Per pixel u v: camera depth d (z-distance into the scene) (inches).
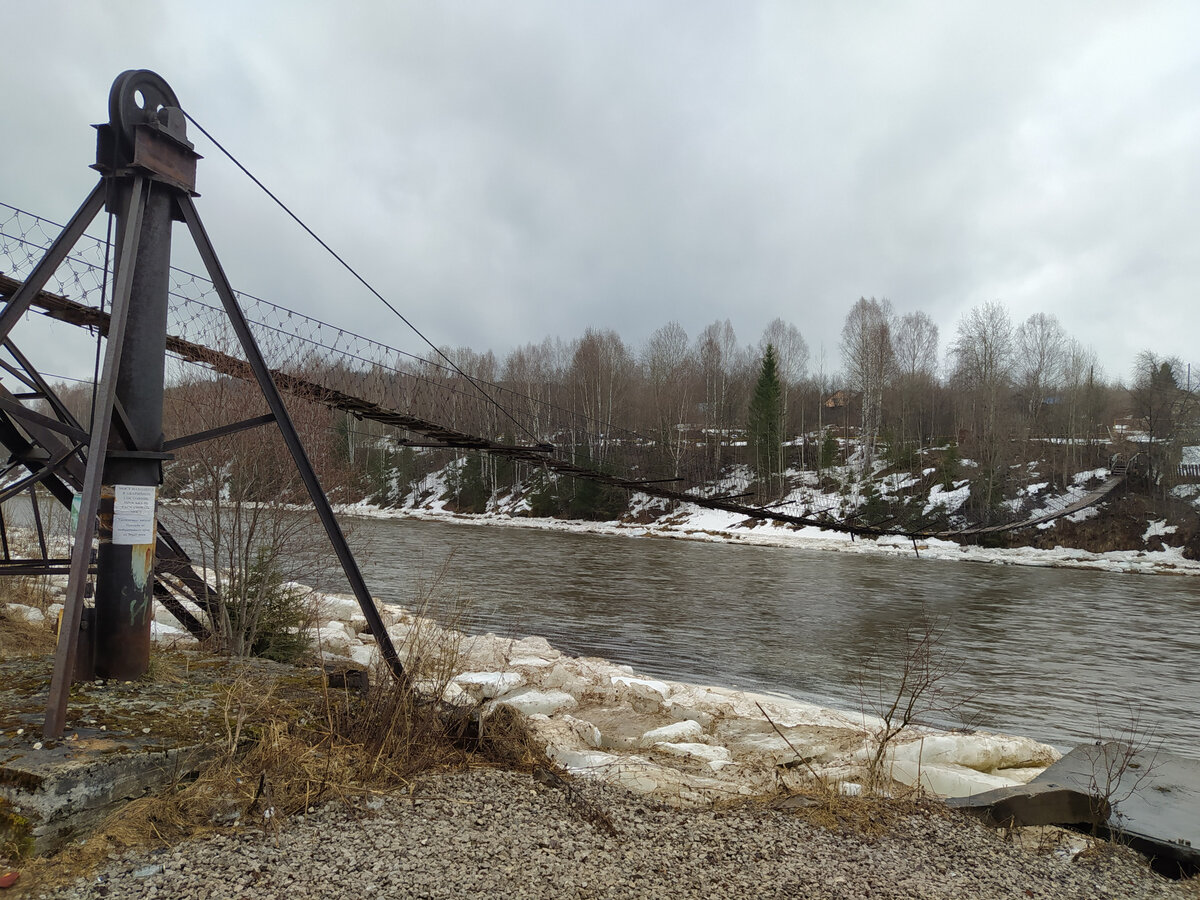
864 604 990.4
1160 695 592.4
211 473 384.5
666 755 296.8
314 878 135.5
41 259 207.0
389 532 1824.6
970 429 2546.8
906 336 3014.3
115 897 125.6
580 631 764.0
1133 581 1350.9
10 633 353.1
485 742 227.8
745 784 241.3
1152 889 170.7
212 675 242.2
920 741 290.4
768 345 2413.9
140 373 221.8
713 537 1958.7
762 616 884.6
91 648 218.8
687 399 2588.6
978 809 207.8
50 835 140.0
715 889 148.0
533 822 172.4
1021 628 863.1
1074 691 599.8
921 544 1793.8
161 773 163.6
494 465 2635.3
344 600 669.9
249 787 166.6
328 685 241.8
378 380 437.4
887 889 155.7
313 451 411.8
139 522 222.7
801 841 178.2
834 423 3176.7
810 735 352.8
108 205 223.0
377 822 161.6
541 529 2175.2
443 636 296.2
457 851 152.0
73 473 277.0
